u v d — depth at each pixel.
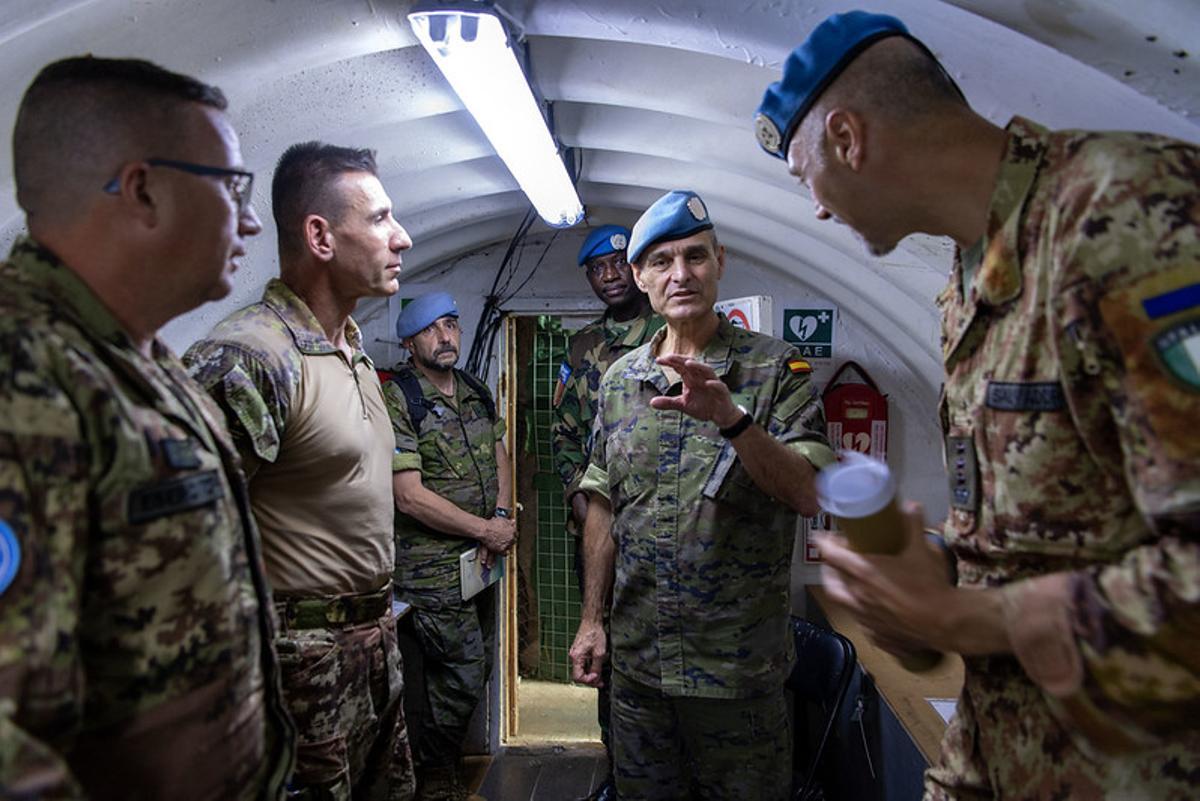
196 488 0.88
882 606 0.81
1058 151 0.82
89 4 1.23
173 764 0.86
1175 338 0.67
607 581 2.24
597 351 3.25
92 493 0.77
